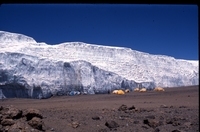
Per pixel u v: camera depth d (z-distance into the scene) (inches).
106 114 467.2
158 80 2977.4
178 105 668.7
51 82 2026.3
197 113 485.7
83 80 2218.3
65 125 344.5
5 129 282.2
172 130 335.0
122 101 853.8
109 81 2421.3
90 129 334.0
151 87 2748.5
